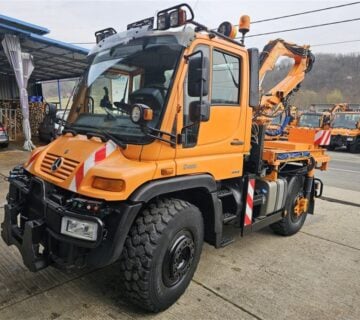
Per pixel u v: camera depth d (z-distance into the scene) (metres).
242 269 3.62
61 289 3.07
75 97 3.46
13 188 3.19
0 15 9.46
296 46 5.57
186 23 2.84
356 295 3.19
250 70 3.50
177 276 2.88
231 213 3.71
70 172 2.64
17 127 15.45
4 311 2.73
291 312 2.88
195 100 2.82
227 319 2.75
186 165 2.87
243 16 3.50
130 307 2.85
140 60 2.97
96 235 2.35
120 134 2.80
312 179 5.03
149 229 2.61
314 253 4.14
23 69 10.96
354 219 5.61
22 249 2.64
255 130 3.90
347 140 17.36
